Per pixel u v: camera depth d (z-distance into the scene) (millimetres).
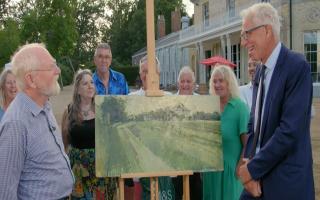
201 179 4383
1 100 4371
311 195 2764
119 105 3377
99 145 3293
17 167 2521
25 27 23453
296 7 22578
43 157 2613
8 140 2502
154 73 3477
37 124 2633
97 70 5219
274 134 2697
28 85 2652
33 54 2660
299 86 2689
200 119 3498
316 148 9297
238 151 4004
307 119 2721
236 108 4004
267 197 2785
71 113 4293
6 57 22688
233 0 29828
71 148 4359
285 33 22859
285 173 2725
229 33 27516
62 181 2703
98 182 4273
